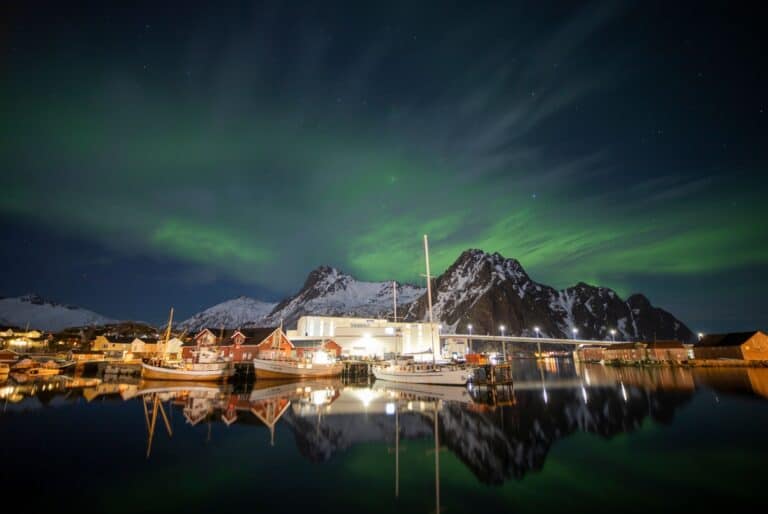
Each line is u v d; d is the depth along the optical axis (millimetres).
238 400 40438
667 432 23750
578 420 28281
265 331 84750
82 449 21109
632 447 20656
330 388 53938
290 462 18891
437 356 97000
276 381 64625
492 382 51812
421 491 15031
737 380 55062
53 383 60156
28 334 127125
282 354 79375
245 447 21594
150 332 147125
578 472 16906
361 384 60312
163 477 16656
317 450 21016
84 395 44562
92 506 13609
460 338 167500
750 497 13703
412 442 22656
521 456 19562
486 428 26156
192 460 19172
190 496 14539
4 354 87625
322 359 79688
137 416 30859
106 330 144250
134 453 20406
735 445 20344
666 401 36250
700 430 23953
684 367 88625
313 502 13984
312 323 126625
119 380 66125
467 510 13227
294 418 30062
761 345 90000
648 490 14641
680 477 15914
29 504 13750
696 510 12797
